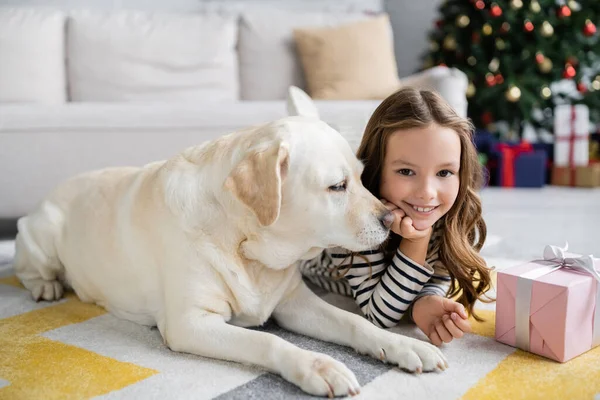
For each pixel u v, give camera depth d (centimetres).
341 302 157
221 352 115
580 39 400
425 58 439
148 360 118
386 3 484
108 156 267
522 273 123
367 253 139
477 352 121
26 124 255
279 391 104
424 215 128
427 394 102
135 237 134
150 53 335
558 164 413
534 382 106
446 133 126
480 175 144
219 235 124
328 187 118
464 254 137
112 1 384
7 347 127
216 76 346
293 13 378
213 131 275
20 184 259
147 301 136
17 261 173
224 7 407
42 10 332
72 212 159
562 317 114
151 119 268
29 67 314
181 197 126
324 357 107
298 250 124
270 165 111
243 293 125
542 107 411
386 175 132
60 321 145
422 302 131
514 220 279
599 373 110
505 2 394
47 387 107
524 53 396
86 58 328
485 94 392
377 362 116
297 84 360
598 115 418
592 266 120
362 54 336
